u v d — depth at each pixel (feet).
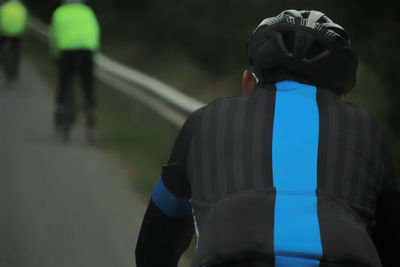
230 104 15.76
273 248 13.17
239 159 14.66
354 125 15.06
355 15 140.67
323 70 15.98
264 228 13.47
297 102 15.47
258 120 15.17
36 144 82.99
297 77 16.10
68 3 88.38
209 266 13.47
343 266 13.07
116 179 66.33
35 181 64.80
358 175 14.35
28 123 97.55
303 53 15.80
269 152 14.60
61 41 85.66
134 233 49.44
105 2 237.45
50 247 46.03
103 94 134.41
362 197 14.21
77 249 45.78
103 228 50.49
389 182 14.84
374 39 136.77
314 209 13.69
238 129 15.11
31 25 232.53
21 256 44.09
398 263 15.10
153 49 191.83
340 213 13.76
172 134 84.74
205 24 169.17
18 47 137.28
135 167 71.92
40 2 318.86
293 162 14.40
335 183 14.16
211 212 14.19
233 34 162.91
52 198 58.70
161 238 16.38
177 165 15.69
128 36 219.41
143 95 97.71
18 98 121.80
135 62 191.11
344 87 16.53
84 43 86.02
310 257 13.07
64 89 86.84
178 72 170.09
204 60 167.94
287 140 14.74
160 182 15.98
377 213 14.97
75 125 99.30
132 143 87.04
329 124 14.97
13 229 49.75
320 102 15.49
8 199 58.03
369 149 14.78
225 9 165.17
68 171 69.41
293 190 14.02
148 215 16.28
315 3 146.20
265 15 157.38
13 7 134.41
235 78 159.02
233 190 14.32
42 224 51.26
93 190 61.87
